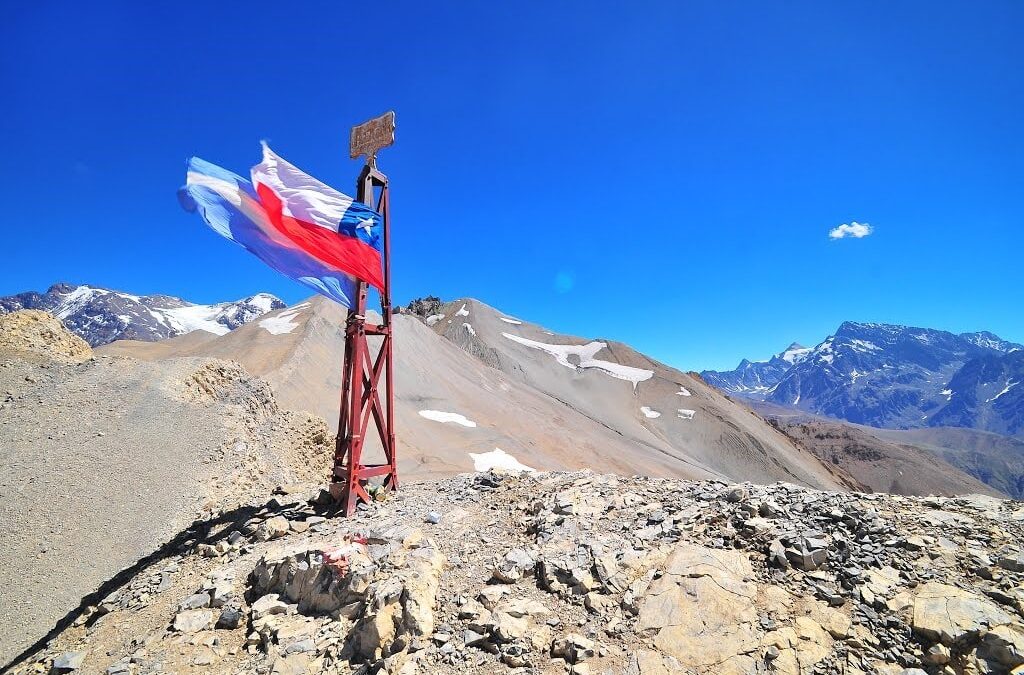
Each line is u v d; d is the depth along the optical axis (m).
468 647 6.93
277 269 12.34
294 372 72.44
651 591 7.57
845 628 6.59
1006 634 5.85
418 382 97.31
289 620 7.88
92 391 25.83
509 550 9.56
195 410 27.12
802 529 8.62
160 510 20.27
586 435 111.19
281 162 12.91
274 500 14.04
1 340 29.08
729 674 6.16
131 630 8.61
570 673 6.26
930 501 9.71
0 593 15.33
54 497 19.44
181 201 11.07
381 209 14.55
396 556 8.70
